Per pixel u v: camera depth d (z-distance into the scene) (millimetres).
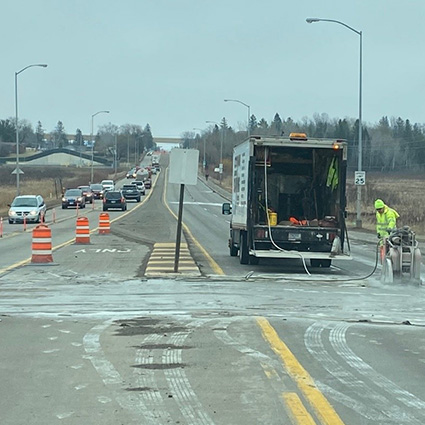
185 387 7582
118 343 9875
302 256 19094
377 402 7098
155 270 18938
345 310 13211
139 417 6543
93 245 27828
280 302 14078
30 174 119938
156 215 54312
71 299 14180
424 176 99688
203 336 10359
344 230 19438
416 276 17234
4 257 23516
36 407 6867
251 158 19406
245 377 8000
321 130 134375
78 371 8297
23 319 11836
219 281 17234
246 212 19906
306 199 21312
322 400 7105
